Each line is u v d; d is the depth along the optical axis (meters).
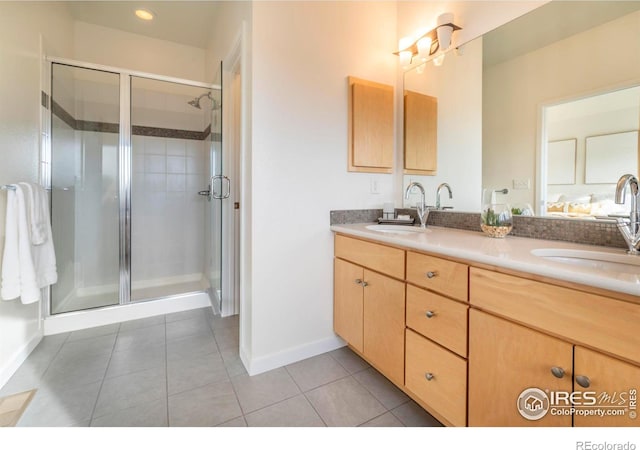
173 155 3.18
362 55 1.95
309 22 1.74
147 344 1.98
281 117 1.66
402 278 1.34
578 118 1.21
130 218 2.66
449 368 1.12
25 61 1.84
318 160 1.80
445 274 1.13
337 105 1.86
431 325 1.19
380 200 2.08
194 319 2.41
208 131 2.96
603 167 1.14
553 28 1.29
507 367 0.92
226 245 2.46
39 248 1.80
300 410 1.36
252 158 1.59
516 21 1.42
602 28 1.14
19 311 1.73
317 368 1.71
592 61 1.17
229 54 2.04
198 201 3.34
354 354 1.86
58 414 1.31
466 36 1.65
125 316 2.37
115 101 2.65
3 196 1.62
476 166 1.62
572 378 0.76
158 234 3.16
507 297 0.91
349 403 1.41
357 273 1.65
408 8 2.01
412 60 1.99
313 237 1.81
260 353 1.66
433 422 1.29
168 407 1.37
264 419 1.30
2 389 1.49
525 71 1.39
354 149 1.89
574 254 1.06
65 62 2.27
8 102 1.64
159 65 3.02
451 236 1.41
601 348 0.70
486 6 1.54
